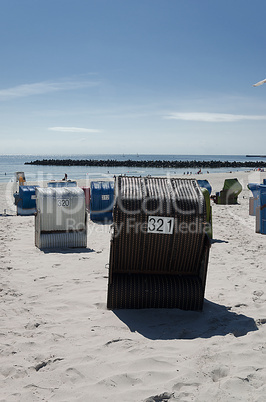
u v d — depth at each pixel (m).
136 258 5.79
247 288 6.85
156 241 5.63
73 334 4.78
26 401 3.33
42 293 6.47
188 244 5.68
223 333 4.89
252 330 5.01
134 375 3.76
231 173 65.56
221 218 16.45
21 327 5.01
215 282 7.27
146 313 5.55
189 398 3.39
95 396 3.41
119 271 5.93
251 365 3.96
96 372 3.83
